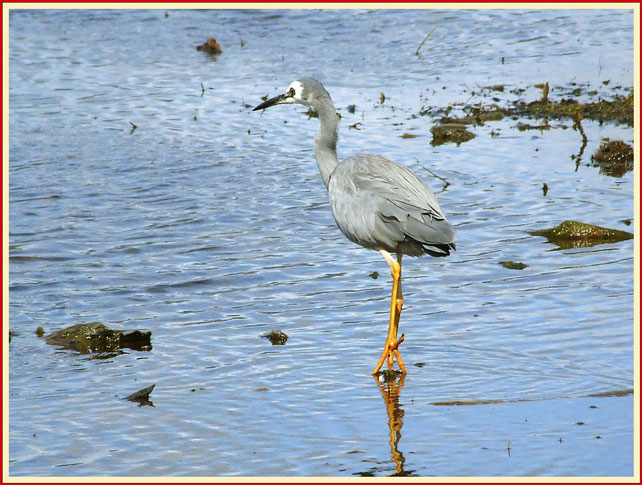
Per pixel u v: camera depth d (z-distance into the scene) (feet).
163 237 50.16
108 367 35.68
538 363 34.76
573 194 55.06
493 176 58.75
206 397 32.91
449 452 28.68
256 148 65.87
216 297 42.42
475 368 34.71
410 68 84.89
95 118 72.43
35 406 32.50
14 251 48.14
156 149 65.51
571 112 71.10
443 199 54.95
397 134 67.51
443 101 75.20
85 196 56.65
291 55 89.66
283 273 45.03
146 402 32.58
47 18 103.65
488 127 69.10
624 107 70.90
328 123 41.34
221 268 45.85
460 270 44.70
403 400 32.45
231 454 28.91
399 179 36.50
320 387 33.63
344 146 64.69
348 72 84.02
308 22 101.09
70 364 36.04
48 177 59.88
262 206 54.90
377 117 71.51
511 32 95.91
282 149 65.67
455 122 69.36
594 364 34.37
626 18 99.35
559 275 43.45
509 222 51.11
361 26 99.35
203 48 92.12
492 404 31.81
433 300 41.29
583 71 81.46
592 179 57.72
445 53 89.35
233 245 48.96
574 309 39.42
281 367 35.29
